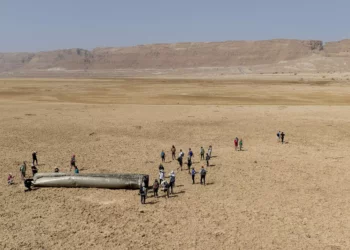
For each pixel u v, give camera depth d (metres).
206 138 48.59
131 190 29.52
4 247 20.20
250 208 25.67
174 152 38.69
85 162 36.97
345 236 21.62
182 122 58.97
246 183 30.98
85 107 74.50
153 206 26.09
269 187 29.97
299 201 26.97
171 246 20.45
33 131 51.22
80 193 28.72
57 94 100.00
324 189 29.52
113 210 25.39
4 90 106.50
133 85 136.50
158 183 27.84
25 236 21.53
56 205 26.22
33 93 101.12
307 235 21.72
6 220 23.64
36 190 29.34
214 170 34.72
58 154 40.00
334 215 24.52
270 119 61.34
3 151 40.72
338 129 53.62
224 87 127.75
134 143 45.53
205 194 28.44
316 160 38.09
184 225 23.08
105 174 30.06
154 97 94.44
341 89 115.19
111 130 52.78
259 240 21.14
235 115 65.31
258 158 38.94
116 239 21.23
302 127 55.19
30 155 39.38
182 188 29.86
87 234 21.83
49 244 20.62
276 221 23.62
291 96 96.81
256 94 101.88
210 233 22.02
